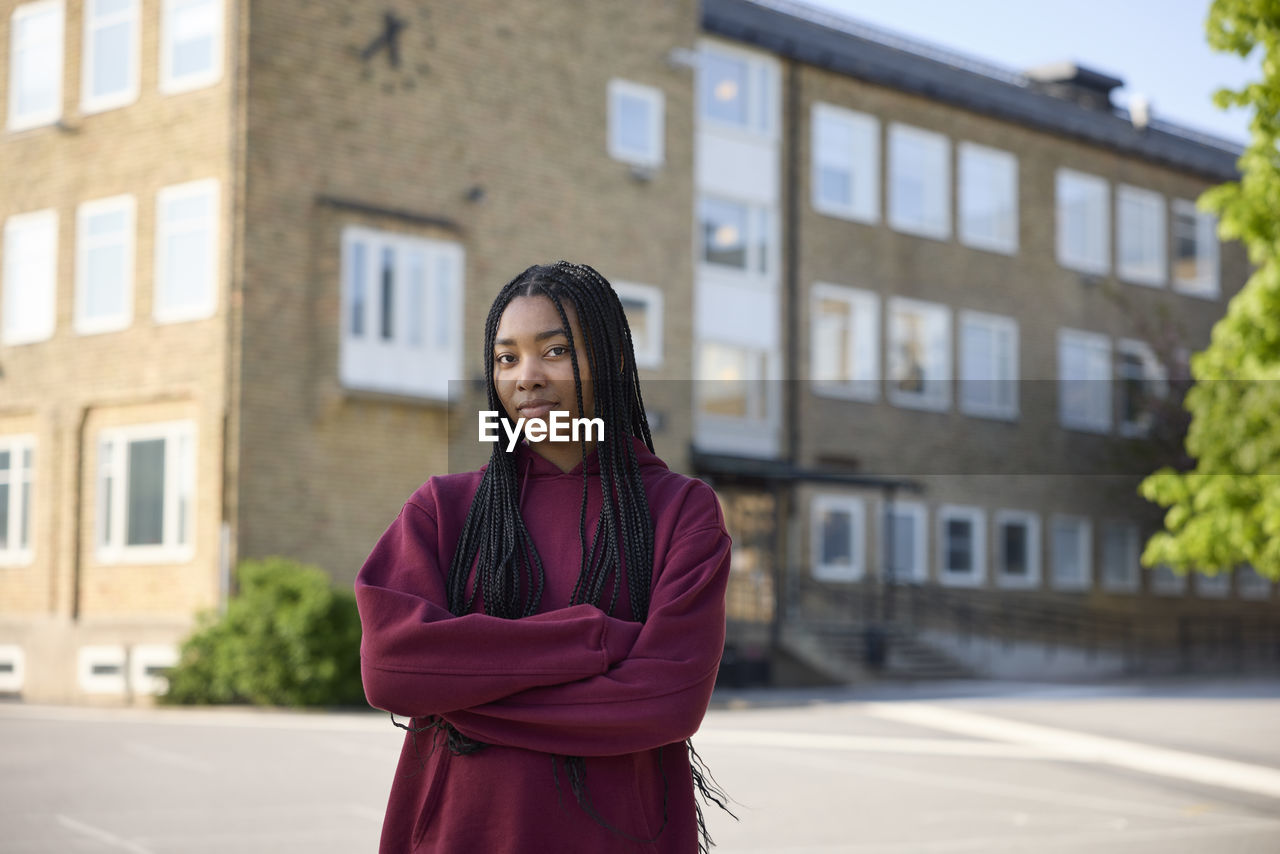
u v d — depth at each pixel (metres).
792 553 26.70
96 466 20.25
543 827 1.89
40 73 21.25
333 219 19.89
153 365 19.66
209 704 17.61
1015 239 30.72
